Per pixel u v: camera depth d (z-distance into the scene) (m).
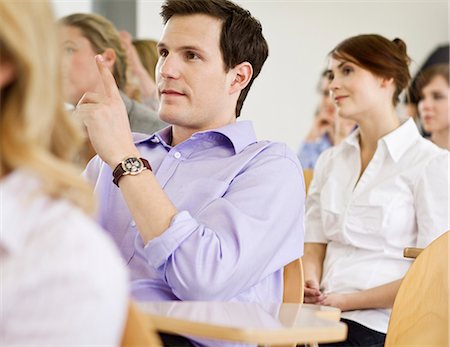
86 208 1.05
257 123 6.37
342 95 3.09
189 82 2.23
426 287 1.99
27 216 0.98
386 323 2.79
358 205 2.98
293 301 2.12
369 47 3.05
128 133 2.03
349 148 3.16
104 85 2.07
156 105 3.96
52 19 1.02
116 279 0.99
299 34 6.45
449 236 2.01
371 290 2.79
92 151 2.71
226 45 2.25
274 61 6.39
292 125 6.37
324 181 3.21
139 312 1.09
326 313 1.57
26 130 0.99
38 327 0.94
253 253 1.95
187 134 2.29
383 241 2.92
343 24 6.58
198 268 1.88
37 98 0.99
